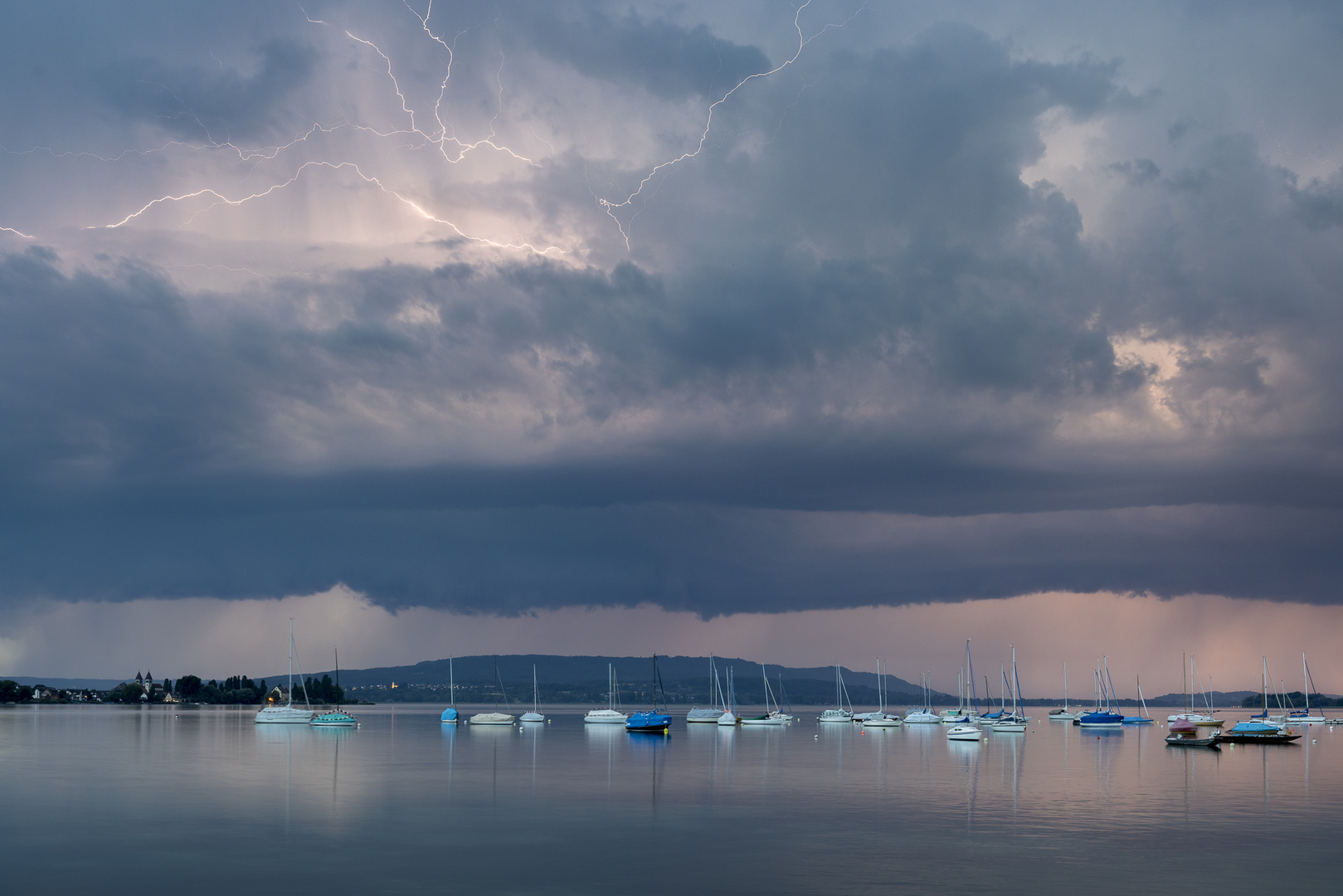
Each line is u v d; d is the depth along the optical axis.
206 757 114.94
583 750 132.38
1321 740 170.62
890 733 191.25
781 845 52.62
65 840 53.75
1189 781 88.31
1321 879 44.94
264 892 42.00
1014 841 54.00
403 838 54.72
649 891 42.31
